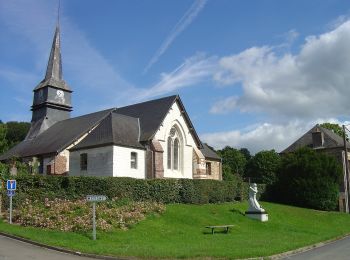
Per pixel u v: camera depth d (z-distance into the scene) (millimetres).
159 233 22000
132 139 37594
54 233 19703
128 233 21156
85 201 26000
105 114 42375
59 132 44625
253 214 31094
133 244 18484
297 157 45188
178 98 41781
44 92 50656
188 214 27406
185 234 22484
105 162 35406
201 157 42812
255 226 28875
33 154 41188
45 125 49375
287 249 18734
